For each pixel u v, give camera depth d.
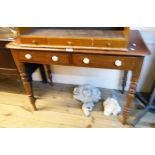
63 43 1.15
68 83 2.04
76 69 1.88
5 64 1.57
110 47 1.10
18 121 1.57
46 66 1.88
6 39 1.39
